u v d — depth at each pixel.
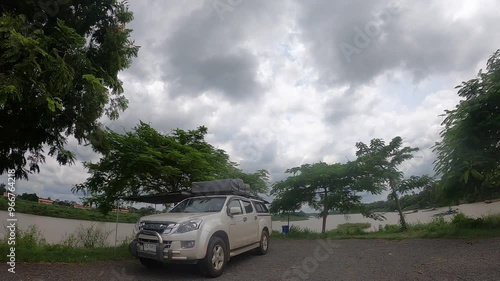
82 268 7.36
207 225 6.80
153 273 7.06
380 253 8.97
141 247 6.79
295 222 18.34
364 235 13.54
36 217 19.59
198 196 8.69
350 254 9.05
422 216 17.83
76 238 12.56
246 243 8.47
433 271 6.35
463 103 11.70
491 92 10.81
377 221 16.58
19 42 6.01
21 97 6.34
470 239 10.23
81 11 8.51
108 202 12.34
